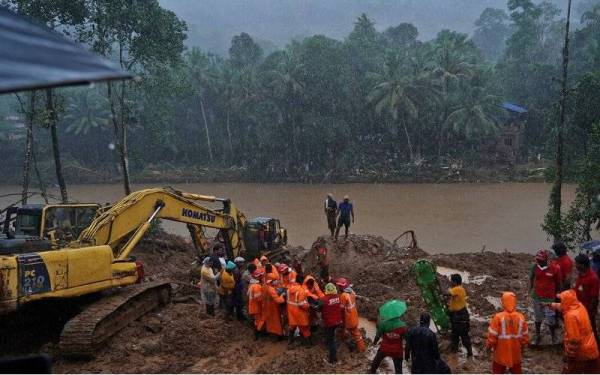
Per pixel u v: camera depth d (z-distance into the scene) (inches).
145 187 2600.9
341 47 2620.6
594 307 357.1
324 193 2082.9
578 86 1082.1
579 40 2763.3
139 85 1188.5
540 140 2625.5
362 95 2573.8
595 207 839.7
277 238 780.6
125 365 405.1
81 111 2910.9
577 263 358.3
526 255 776.9
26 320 450.6
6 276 370.0
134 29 1115.9
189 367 411.2
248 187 2416.3
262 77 2691.9
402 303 369.4
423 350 314.7
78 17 1040.8
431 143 2603.3
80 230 558.6
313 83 2500.0
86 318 414.6
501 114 2476.6
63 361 409.1
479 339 441.7
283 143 2630.4
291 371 394.6
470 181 2293.3
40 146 2957.7
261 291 463.8
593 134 873.5
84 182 2775.6
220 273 523.5
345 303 421.7
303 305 435.2
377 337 372.5
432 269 455.8
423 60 2463.1
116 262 480.1
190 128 2935.5
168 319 500.1
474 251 1043.9
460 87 2417.6
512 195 1834.4
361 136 2699.3
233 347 453.4
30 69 62.1
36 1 991.0
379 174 2444.6
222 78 2770.7
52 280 400.8
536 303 417.7
